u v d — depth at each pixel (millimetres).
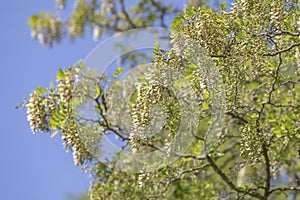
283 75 5668
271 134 6020
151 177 5594
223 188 6844
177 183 6812
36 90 5312
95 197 5789
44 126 5316
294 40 5297
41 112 5289
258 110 5965
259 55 4984
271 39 5074
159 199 5703
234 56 4922
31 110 5293
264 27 5031
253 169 6449
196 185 6859
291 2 4934
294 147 6691
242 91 6055
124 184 5746
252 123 5430
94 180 5816
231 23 4969
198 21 4918
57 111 5293
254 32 4973
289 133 5840
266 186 6016
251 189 6055
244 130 5402
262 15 4969
